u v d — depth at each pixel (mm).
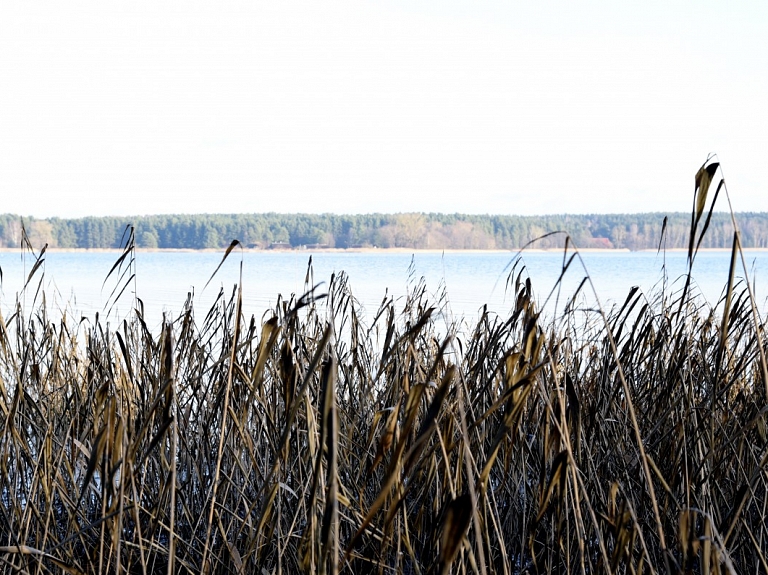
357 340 3275
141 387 2461
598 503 2393
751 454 2434
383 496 1302
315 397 2355
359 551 2494
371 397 2922
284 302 2486
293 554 2449
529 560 2678
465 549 1972
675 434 2252
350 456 2750
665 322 2652
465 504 1144
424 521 2459
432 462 1914
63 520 2797
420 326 1599
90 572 2102
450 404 1799
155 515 2178
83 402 2736
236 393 2686
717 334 2752
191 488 2811
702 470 2205
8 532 2363
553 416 1633
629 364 2605
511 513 2686
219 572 2443
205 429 2543
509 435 1968
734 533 2260
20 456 2689
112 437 1679
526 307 2023
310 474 2031
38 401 2834
